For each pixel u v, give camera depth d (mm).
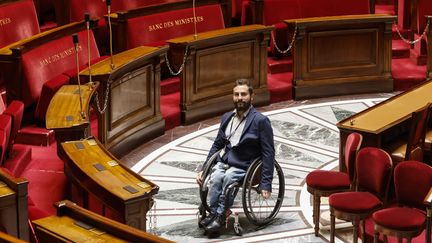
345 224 8344
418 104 9250
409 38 14055
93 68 9805
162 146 10695
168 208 8820
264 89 12242
